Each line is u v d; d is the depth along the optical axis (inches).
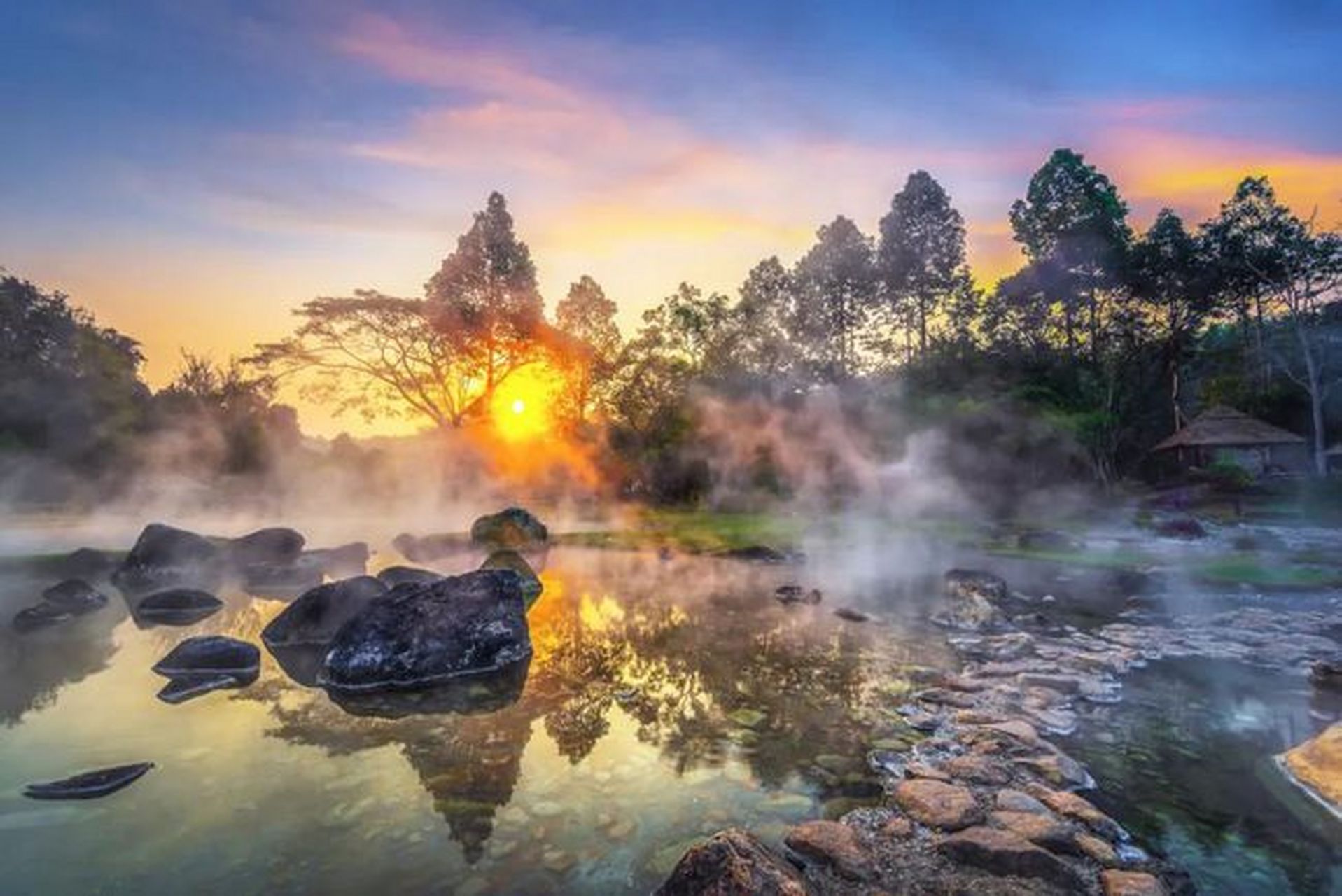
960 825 177.2
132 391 1806.1
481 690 298.8
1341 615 465.7
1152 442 1802.4
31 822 176.4
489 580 363.6
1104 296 2106.3
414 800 191.3
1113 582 593.6
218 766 214.4
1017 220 2281.0
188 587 571.2
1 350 1749.5
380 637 315.0
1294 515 1117.7
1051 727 255.0
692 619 447.5
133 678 309.7
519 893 147.3
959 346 2046.0
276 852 162.6
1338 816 187.2
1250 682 313.6
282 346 1772.9
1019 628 423.5
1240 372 1911.9
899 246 2309.3
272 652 360.8
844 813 186.2
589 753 226.8
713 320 1774.1
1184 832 179.0
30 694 285.9
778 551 775.1
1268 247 1867.6
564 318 2153.1
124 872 153.2
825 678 315.3
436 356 1873.8
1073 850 167.0
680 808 188.2
